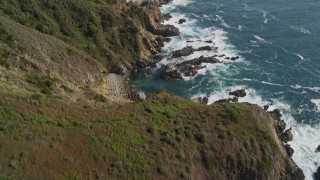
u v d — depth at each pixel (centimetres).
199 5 14100
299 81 9812
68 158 5475
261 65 10444
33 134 5516
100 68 9756
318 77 9925
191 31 12156
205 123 6762
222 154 6388
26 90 6931
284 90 9512
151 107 6838
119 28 10906
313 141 8069
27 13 9938
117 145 5891
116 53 10462
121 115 6475
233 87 9656
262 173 6575
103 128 6059
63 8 10506
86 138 5806
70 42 10000
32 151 5344
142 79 10038
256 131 6925
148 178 5706
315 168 7531
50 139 5578
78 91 8425
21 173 5084
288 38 11644
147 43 11006
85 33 10444
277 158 6962
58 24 10281
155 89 9675
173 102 7156
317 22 12381
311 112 8781
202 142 6412
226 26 12469
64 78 8600
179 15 13288
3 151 5191
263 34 11925
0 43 7919
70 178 5316
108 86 9569
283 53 10950
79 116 6156
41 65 8262
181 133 6425
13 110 5709
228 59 10694
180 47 11250
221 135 6600
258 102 9125
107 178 5488
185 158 6134
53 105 6162
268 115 7806
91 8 10800
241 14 13212
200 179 6131
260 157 6662
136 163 5778
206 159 6278
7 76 7112
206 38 11756
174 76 9969
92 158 5625
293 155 7762
